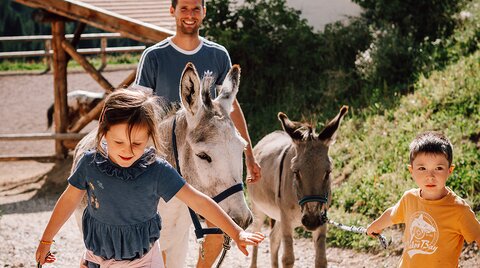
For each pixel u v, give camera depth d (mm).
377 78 10820
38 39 19703
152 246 3260
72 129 12602
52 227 3219
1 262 7027
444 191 3654
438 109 9125
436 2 11695
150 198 3162
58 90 12492
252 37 11867
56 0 10797
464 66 9836
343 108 5191
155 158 3180
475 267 6086
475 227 3555
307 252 7227
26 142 14797
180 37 4395
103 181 3105
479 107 8648
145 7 11914
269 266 6902
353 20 12570
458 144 8047
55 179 11586
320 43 12133
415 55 10836
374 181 8117
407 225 3740
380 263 6617
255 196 6328
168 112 4047
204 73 4117
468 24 11078
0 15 36594
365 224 7383
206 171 3543
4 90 18469
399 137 8891
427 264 3615
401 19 11875
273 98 11844
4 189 11203
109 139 3033
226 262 7000
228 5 12258
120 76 19047
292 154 5574
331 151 9367
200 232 3672
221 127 3586
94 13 10719
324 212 5102
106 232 3166
